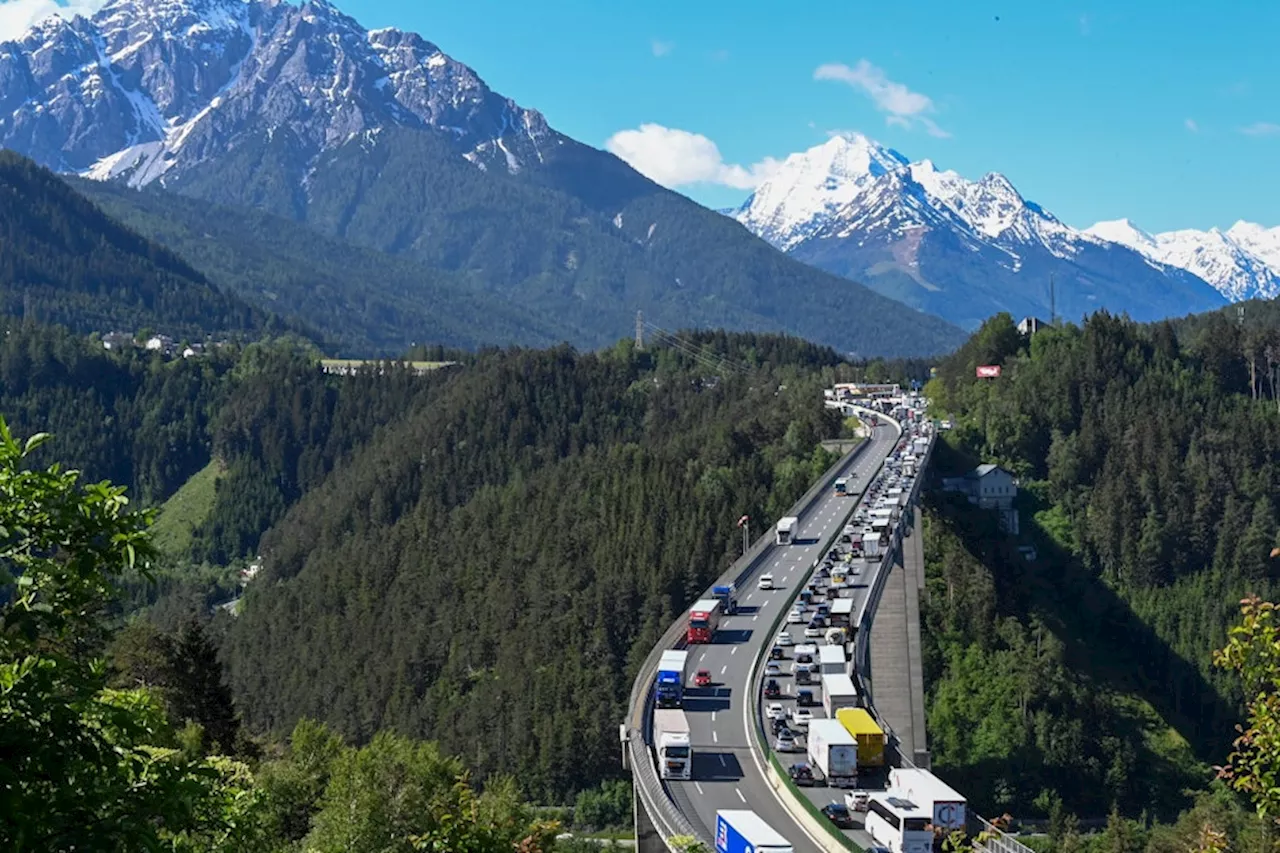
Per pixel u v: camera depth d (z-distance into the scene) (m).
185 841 27.58
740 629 109.50
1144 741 146.75
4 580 18.66
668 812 60.56
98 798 18.06
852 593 120.25
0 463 19.19
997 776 132.00
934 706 139.50
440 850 35.50
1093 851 110.75
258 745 93.62
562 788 136.25
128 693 27.91
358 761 59.28
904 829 55.72
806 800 63.38
